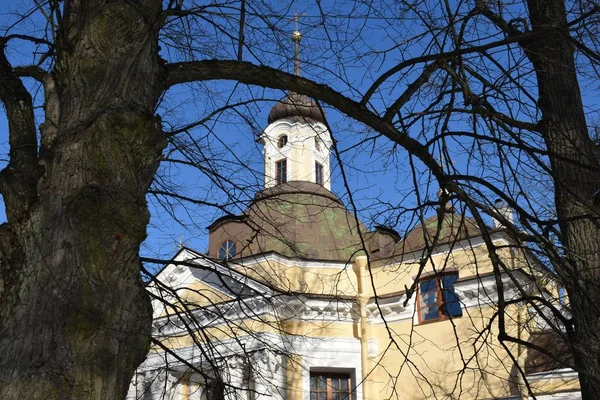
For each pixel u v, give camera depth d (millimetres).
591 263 6809
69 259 4250
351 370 20562
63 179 4539
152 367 17969
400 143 6359
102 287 4277
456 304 19641
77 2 5473
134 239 4559
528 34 6164
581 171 7234
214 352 8617
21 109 5062
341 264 21672
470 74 7469
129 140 4758
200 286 19609
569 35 6250
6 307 4180
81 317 4094
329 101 6199
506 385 17094
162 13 5488
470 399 18078
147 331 4598
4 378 3873
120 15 5121
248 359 8898
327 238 22578
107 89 4906
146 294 4742
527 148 6070
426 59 6340
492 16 7730
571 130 7391
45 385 3861
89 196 4391
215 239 23438
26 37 5531
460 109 6906
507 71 7176
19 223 4488
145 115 4930
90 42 5059
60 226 4348
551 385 16203
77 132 4680
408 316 20469
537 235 6137
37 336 3996
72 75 5012
